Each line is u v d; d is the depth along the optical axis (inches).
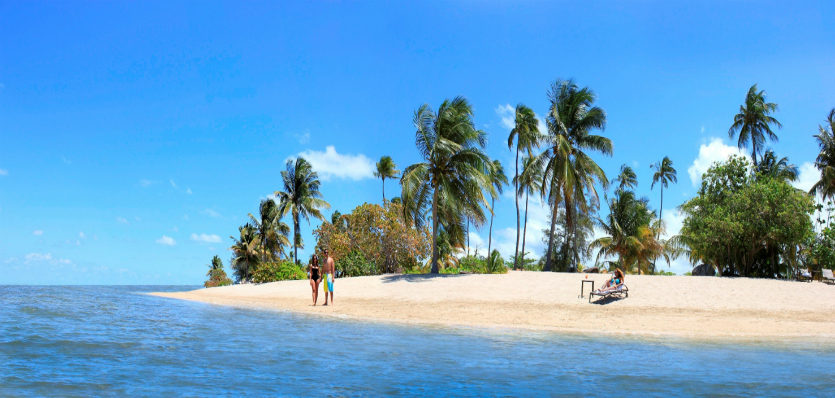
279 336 451.2
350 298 874.1
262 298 980.6
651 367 325.1
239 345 395.5
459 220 1215.6
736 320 603.8
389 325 561.3
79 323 534.9
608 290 733.3
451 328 542.6
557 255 1598.2
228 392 248.1
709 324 581.0
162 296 1140.5
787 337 501.4
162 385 260.4
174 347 382.6
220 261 2497.5
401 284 970.1
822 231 1098.1
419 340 441.4
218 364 318.3
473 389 261.4
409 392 253.9
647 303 708.7
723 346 430.3
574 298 764.6
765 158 1590.8
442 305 750.5
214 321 575.8
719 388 263.9
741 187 1229.1
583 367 323.3
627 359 356.2
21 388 248.4
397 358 348.2
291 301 884.0
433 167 1123.9
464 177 1119.0
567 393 253.4
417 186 1063.0
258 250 2215.8
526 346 414.6
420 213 1173.7
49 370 293.3
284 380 275.7
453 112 1115.3
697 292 763.4
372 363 328.8
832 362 348.8
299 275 1416.1
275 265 1461.6
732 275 1180.5
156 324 538.0
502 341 444.1
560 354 374.9
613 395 248.2
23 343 387.2
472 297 802.2
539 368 319.0
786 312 647.8
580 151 1215.6
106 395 238.7
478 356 361.7
